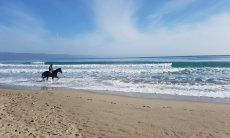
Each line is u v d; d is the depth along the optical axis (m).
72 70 37.94
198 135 8.34
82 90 19.62
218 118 10.46
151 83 23.05
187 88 19.95
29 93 16.27
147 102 14.10
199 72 32.41
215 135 8.33
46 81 25.89
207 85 21.25
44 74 26.12
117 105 12.93
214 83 22.34
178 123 9.70
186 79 25.42
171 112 11.51
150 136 8.20
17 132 7.67
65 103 13.03
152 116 10.72
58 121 9.48
